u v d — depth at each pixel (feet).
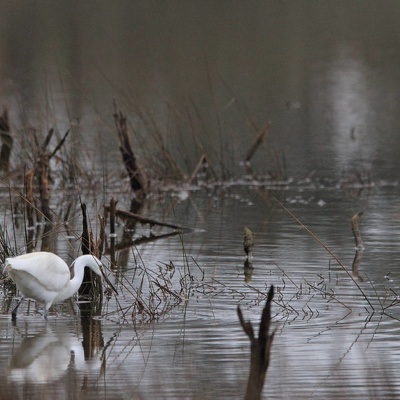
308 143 79.46
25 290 31.89
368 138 81.66
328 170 68.08
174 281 37.86
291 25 155.94
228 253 43.04
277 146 78.07
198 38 139.95
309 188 62.13
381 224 49.44
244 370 27.09
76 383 26.27
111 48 130.11
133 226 50.88
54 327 31.89
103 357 28.50
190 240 46.55
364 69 123.13
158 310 33.71
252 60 126.00
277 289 36.27
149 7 167.22
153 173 65.05
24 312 33.88
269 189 62.23
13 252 41.39
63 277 32.17
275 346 29.37
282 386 25.80
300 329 31.22
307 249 43.55
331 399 24.66
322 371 26.99
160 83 106.73
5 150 67.67
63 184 61.26
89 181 61.31
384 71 121.60
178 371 27.02
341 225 49.49
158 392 25.39
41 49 128.26
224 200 58.65
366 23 158.71
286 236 46.83
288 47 136.46
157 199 59.26
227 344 29.60
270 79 114.42
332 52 135.03
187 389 25.57
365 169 67.92
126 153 60.23
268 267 40.06
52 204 56.54
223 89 105.81
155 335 30.73
